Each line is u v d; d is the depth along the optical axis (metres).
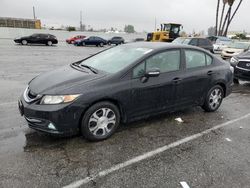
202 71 5.39
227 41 25.84
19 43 30.05
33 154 3.73
